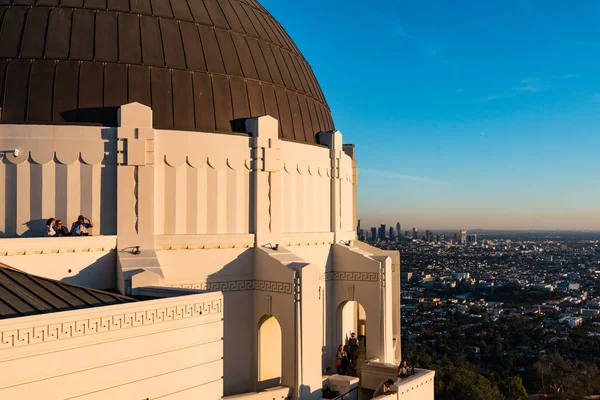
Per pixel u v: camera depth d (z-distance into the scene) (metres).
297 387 19.98
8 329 10.97
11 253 16.17
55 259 17.25
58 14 20.73
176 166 20.23
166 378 14.00
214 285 20.78
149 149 19.55
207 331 15.13
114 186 19.23
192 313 14.73
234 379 21.11
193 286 20.33
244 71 23.27
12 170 18.45
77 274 17.81
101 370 12.59
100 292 14.09
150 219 19.44
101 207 19.08
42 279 14.10
